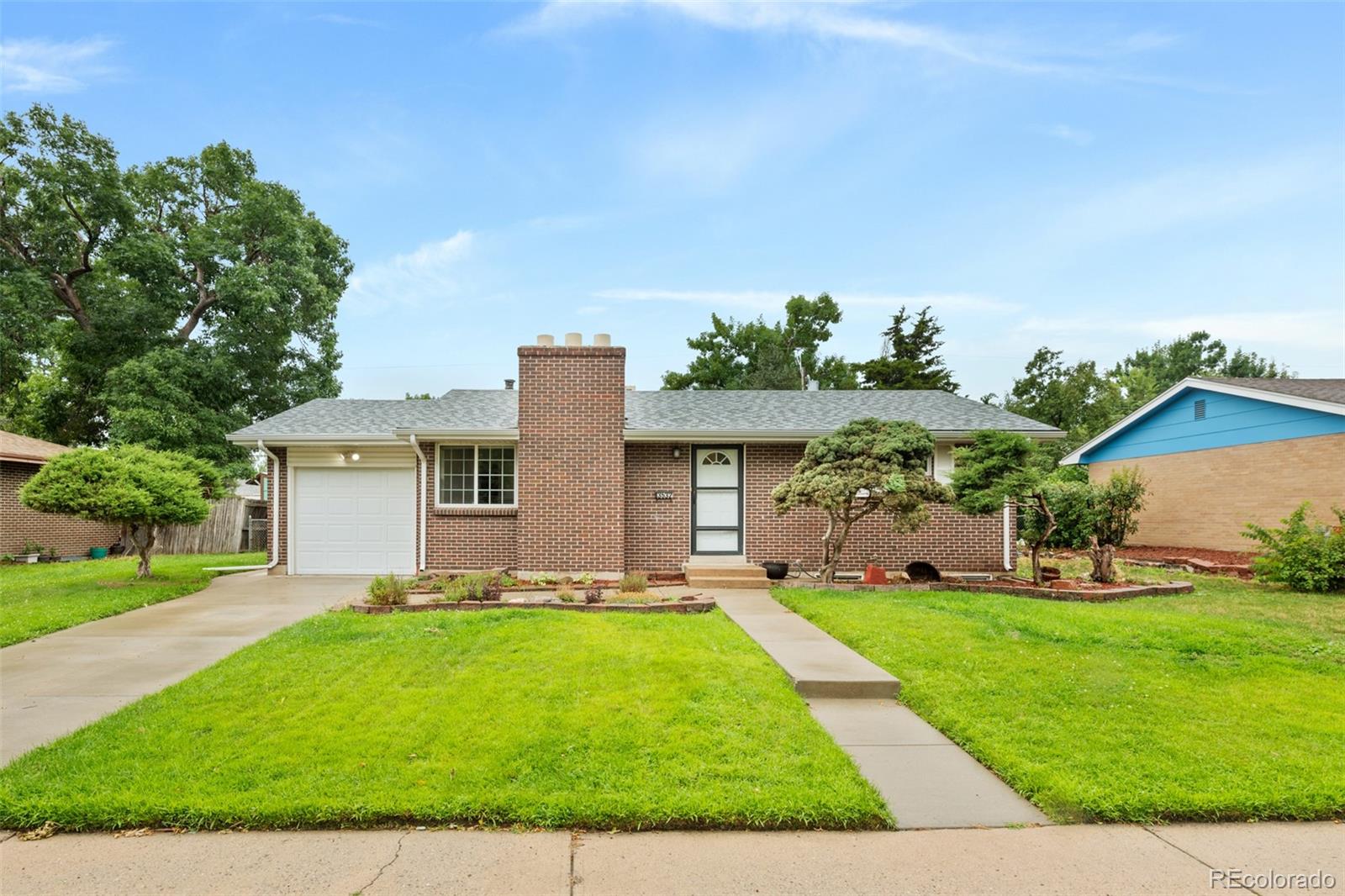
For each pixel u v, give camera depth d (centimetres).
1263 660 646
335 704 517
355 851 336
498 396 1599
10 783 395
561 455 1249
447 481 1310
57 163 2333
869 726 511
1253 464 1369
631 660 624
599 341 1300
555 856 333
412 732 464
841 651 679
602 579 1163
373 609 862
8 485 1792
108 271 2570
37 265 2416
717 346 3884
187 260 2573
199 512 1195
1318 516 1226
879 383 3866
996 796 398
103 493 1090
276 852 335
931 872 321
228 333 2461
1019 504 1106
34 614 853
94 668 645
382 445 1291
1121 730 481
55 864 325
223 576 1294
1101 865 327
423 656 641
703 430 1256
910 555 1294
